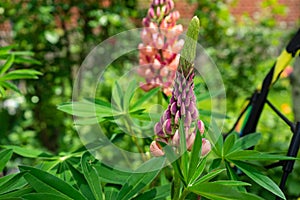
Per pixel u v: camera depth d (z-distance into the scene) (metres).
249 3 4.48
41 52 2.13
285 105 2.05
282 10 2.62
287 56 0.89
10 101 2.12
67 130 2.01
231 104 2.35
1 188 0.62
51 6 2.08
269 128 1.82
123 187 0.65
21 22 2.01
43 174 0.63
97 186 0.65
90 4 2.19
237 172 0.87
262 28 2.62
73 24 2.30
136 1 2.28
